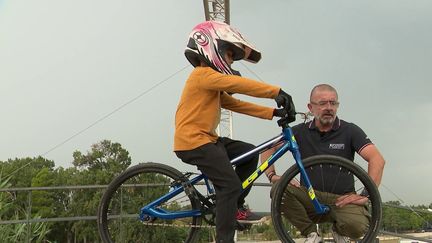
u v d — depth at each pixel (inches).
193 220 141.2
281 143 136.4
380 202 130.7
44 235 272.4
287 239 132.5
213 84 127.6
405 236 242.5
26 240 263.0
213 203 137.7
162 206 142.9
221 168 127.2
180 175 141.9
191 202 140.8
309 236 150.3
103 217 147.3
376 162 151.7
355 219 143.9
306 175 133.6
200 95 131.6
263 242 152.3
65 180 971.3
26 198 277.9
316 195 143.9
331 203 144.1
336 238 152.3
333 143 157.0
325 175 143.5
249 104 143.1
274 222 133.0
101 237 146.5
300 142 160.1
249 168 138.2
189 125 131.0
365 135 157.8
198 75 130.2
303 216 149.3
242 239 158.2
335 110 154.1
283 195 138.9
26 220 261.4
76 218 270.7
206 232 141.1
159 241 149.8
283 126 134.8
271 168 157.5
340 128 158.7
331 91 155.1
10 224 259.8
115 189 147.1
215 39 133.0
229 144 139.5
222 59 131.8
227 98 144.1
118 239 154.1
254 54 141.9
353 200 141.3
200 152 128.5
